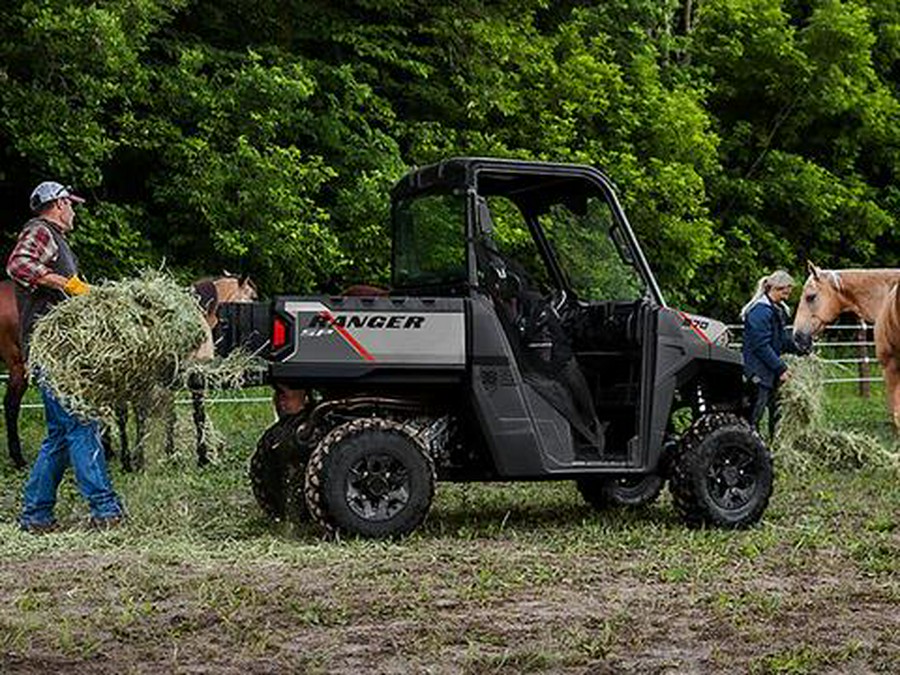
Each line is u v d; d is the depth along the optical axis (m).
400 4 22.81
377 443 8.44
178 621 6.28
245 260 19.92
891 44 31.03
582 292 9.49
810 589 7.07
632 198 23.45
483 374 8.71
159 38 21.52
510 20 24.00
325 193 21.66
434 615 6.39
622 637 6.06
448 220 9.04
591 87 23.88
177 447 11.98
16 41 18.11
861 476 12.16
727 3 28.05
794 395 12.88
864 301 14.84
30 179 19.86
